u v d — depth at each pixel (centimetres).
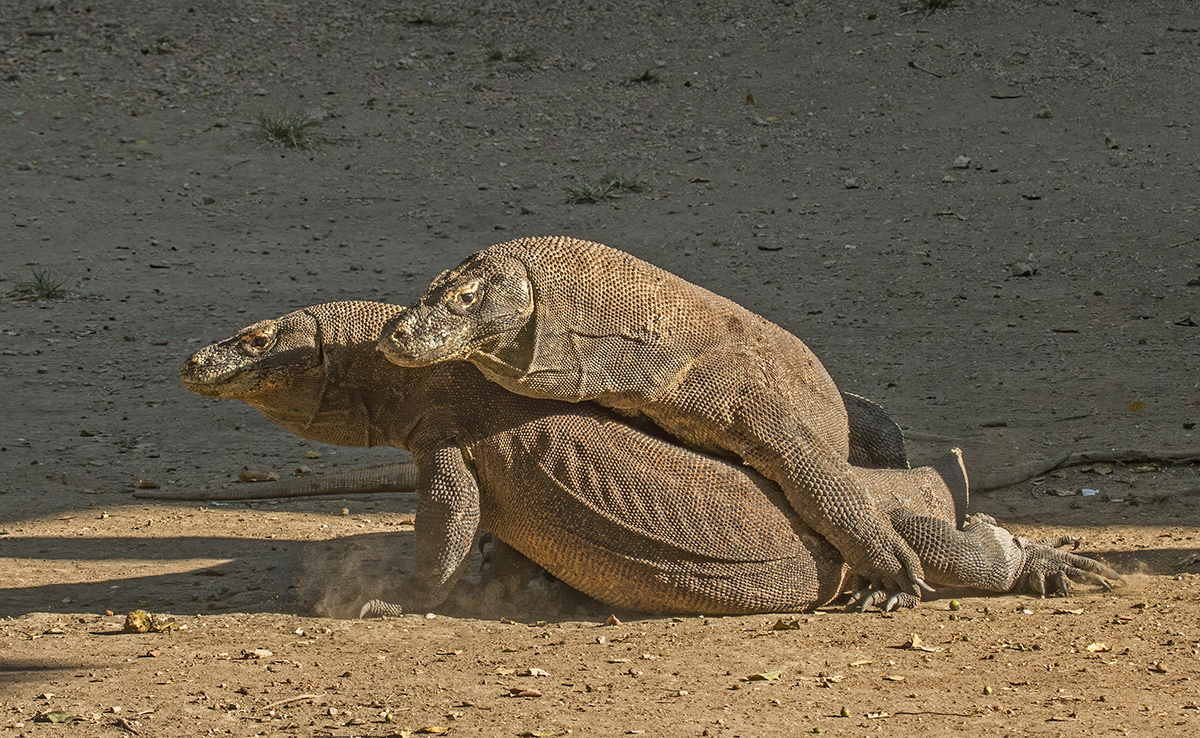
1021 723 1634
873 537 2238
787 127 7044
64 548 2753
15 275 5356
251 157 6838
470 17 8375
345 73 7738
